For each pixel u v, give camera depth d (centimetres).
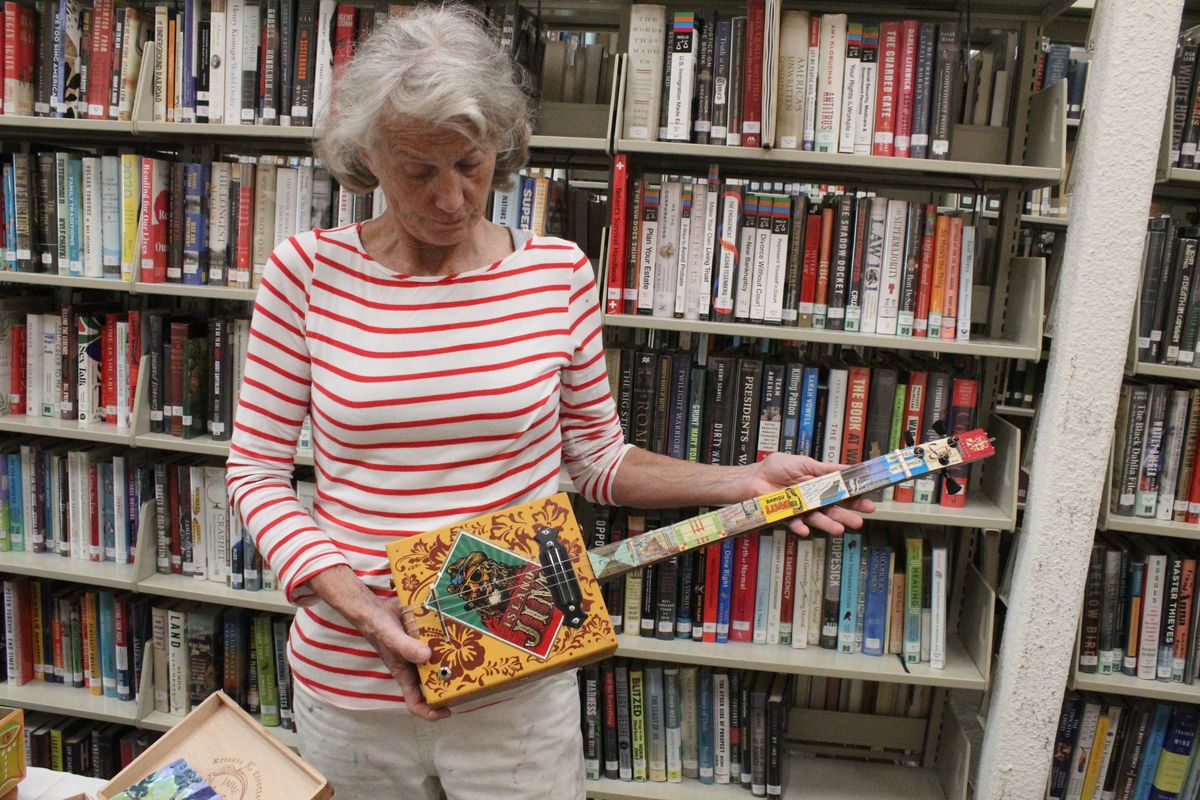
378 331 99
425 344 99
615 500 118
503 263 102
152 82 199
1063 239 268
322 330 100
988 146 192
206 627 214
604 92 198
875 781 210
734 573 197
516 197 187
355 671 103
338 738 106
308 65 189
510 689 97
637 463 116
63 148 233
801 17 175
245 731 102
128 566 219
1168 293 184
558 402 107
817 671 188
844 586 195
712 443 192
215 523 212
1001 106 193
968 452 104
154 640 217
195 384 207
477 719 104
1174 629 191
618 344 206
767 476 109
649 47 180
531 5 209
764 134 171
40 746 220
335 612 103
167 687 219
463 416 99
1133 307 162
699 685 203
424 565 95
